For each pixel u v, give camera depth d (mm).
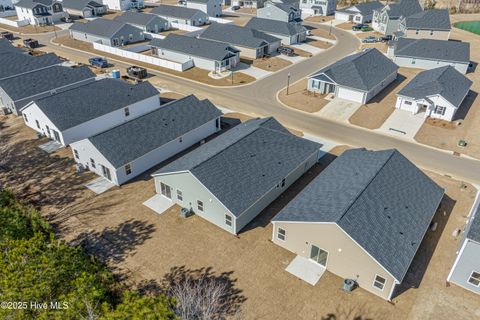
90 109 43969
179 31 92375
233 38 73500
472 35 85625
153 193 33719
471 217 26594
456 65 63000
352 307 23141
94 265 25016
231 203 28172
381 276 22922
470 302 23547
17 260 18609
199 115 42562
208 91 57000
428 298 23750
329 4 108500
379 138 43594
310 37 87125
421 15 80062
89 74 55688
